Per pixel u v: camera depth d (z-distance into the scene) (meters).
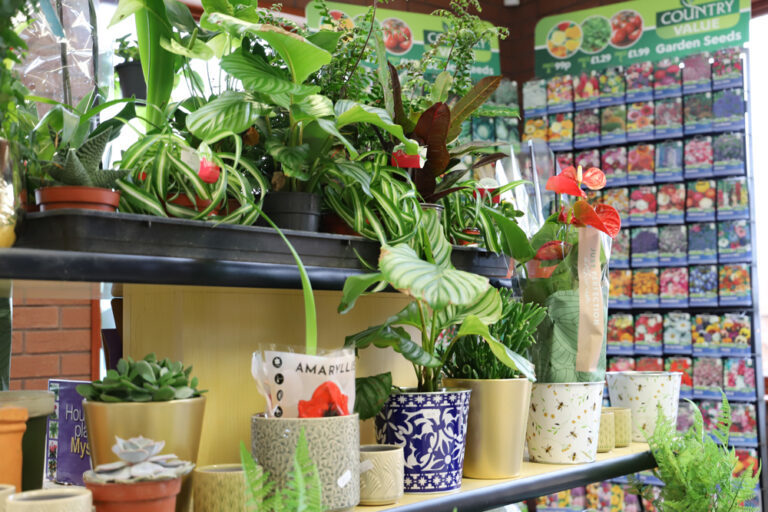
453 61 1.74
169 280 1.04
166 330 1.40
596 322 1.63
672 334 4.04
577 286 1.66
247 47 1.47
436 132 1.45
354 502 1.13
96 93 1.48
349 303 1.24
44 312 4.02
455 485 1.33
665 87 4.07
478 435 1.42
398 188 1.36
